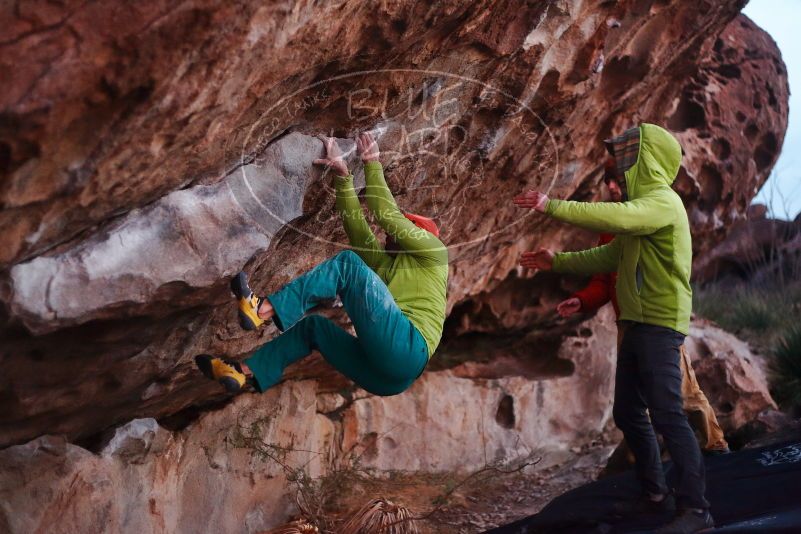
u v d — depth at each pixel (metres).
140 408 4.07
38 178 2.40
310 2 2.59
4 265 2.56
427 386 6.31
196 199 2.95
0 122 2.15
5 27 2.12
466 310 6.66
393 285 3.58
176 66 2.38
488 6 3.35
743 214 8.04
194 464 4.69
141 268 2.80
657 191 3.88
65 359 3.06
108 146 2.46
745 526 3.82
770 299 9.80
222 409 4.91
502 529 4.66
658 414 3.89
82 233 2.77
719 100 7.45
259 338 4.25
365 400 6.02
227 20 2.38
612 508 4.40
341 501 5.63
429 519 5.55
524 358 7.27
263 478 5.13
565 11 3.83
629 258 4.00
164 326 3.29
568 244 6.35
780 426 6.39
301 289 3.17
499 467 6.43
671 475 4.73
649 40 4.89
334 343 3.46
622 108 5.32
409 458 6.17
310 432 5.60
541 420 6.77
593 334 7.15
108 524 3.88
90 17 2.19
